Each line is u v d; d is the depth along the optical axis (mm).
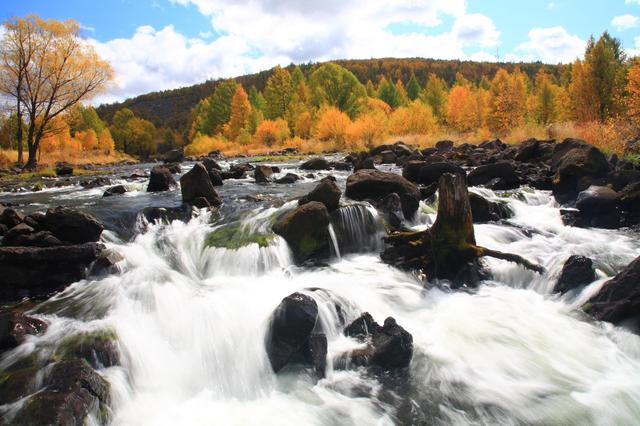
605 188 10445
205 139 59250
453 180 7238
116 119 99125
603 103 39344
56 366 4328
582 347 5418
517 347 5445
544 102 53469
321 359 4961
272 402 4562
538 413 4352
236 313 5715
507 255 7297
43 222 8102
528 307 6441
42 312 5844
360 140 37219
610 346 5402
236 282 7121
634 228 9688
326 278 7285
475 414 4359
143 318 5648
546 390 4688
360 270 7770
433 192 12242
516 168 16141
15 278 6473
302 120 53688
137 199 12688
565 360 5188
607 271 7426
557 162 14633
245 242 8055
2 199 14078
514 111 45219
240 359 5070
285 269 7785
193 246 8438
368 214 9305
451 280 7223
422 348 5410
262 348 5105
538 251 8430
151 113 166750
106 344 4828
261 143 51969
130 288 6414
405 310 6402
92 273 6996
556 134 25422
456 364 5113
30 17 28328
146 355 4984
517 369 5035
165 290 6367
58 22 29141
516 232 9547
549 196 12609
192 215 10172
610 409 4383
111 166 34844
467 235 7371
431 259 7402
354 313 6051
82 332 5066
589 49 44094
